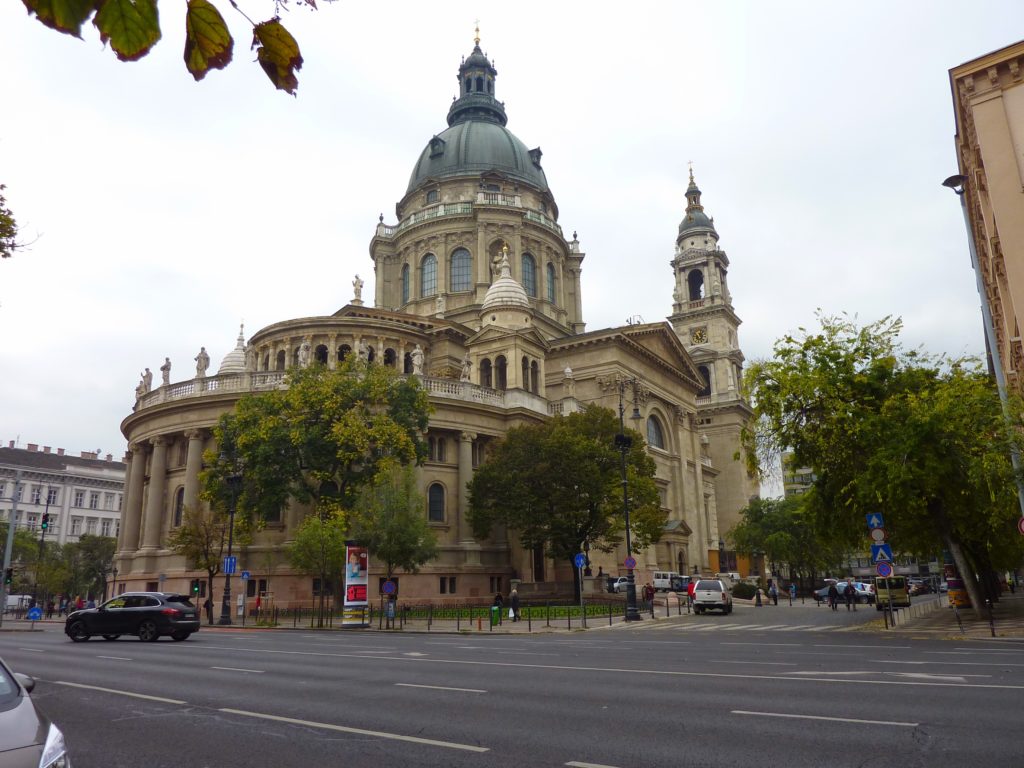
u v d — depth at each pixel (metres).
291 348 61.97
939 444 26.94
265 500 44.34
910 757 8.15
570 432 50.81
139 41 2.51
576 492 48.44
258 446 43.97
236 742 9.55
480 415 56.75
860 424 28.38
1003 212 29.23
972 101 30.81
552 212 90.12
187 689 14.23
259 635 32.38
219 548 47.72
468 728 10.17
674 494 75.31
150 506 53.56
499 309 66.50
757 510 80.56
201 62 2.68
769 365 31.03
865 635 26.30
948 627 28.42
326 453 44.88
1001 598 58.16
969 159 35.44
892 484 26.69
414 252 82.75
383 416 45.62
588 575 56.53
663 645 23.70
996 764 7.84
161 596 28.83
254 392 51.69
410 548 41.78
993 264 34.69
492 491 50.72
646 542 52.16
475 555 53.50
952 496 28.44
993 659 17.44
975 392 26.92
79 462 114.75
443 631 33.81
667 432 76.50
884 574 27.23
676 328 106.69
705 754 8.50
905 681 13.63
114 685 14.87
